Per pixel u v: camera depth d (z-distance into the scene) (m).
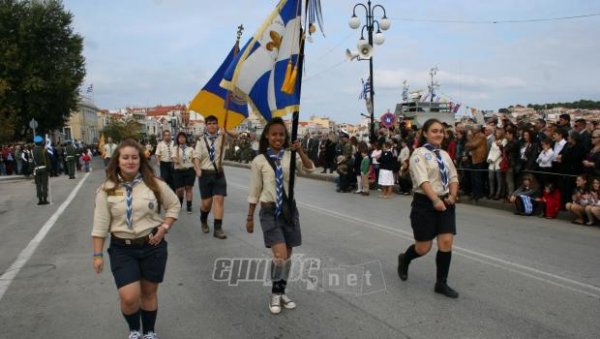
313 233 8.25
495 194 11.55
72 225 9.73
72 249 7.52
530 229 8.48
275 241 4.43
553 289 5.11
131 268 3.61
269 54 5.04
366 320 4.37
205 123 8.24
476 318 4.35
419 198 4.91
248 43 5.15
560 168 9.52
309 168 4.74
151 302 3.85
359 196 13.87
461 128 12.79
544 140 9.89
